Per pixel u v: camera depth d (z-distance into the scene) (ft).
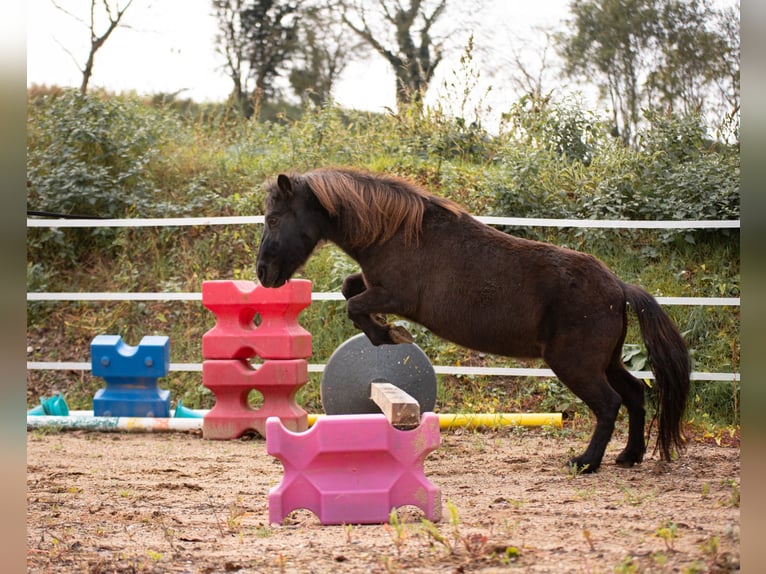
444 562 11.18
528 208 36.17
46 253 37.96
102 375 28.14
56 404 28.99
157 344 27.99
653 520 13.57
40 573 11.31
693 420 27.43
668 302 28.48
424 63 73.31
